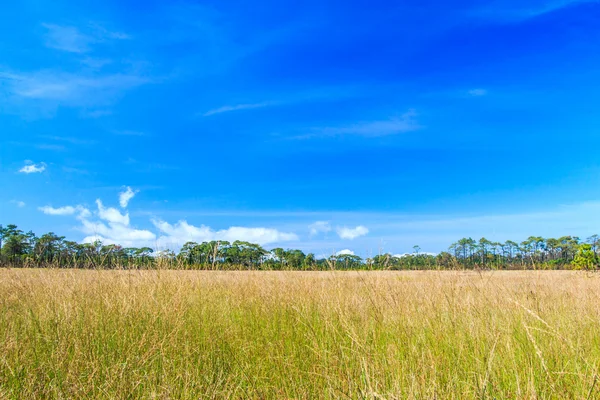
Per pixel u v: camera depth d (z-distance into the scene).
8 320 4.96
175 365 3.99
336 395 3.12
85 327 4.51
